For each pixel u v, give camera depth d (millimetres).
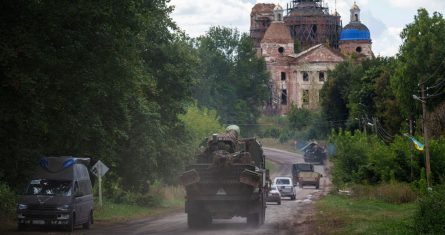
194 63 62188
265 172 37875
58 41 31453
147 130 54750
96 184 55938
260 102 187875
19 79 28969
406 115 96062
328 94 152875
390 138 102875
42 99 31500
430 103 85562
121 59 35188
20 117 31594
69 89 33594
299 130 173750
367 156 78125
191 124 106375
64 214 31906
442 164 63188
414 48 95312
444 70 92188
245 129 175625
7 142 35656
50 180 33062
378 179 71688
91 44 32500
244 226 35281
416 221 26969
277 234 29516
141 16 33844
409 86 94625
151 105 55750
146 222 39750
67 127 37750
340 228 31266
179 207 62312
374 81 123125
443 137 72125
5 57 28078
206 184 34000
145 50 58594
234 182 33875
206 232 31203
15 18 29656
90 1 30188
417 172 64500
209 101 169375
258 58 185000
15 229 33125
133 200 58469
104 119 44625
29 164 38750
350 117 131375
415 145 64625
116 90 39812
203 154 36031
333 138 93625
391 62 127188
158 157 61188
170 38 60594
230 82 179125
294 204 63000
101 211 46688
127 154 55281
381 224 30766
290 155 158250
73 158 34094
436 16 98375
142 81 47125
